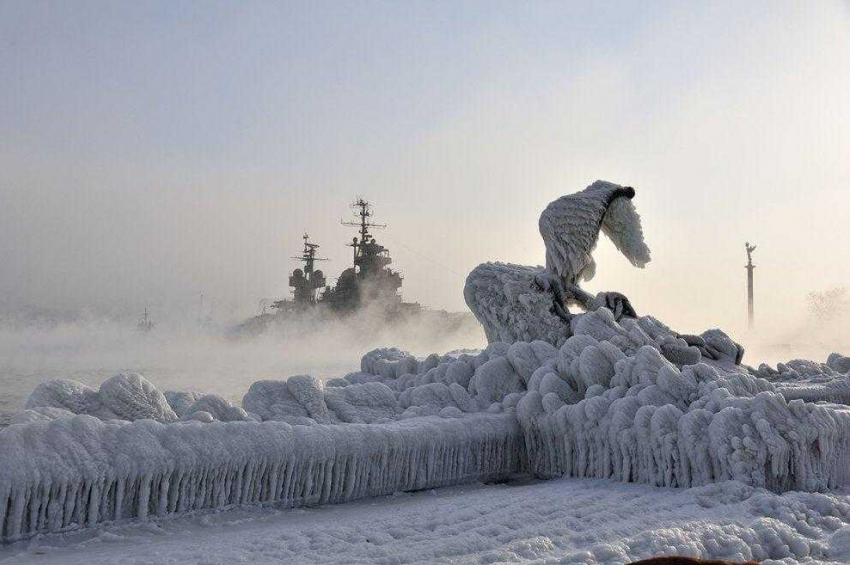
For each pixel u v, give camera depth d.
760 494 5.27
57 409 5.74
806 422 6.07
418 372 10.77
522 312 11.42
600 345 8.15
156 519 5.10
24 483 4.57
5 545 4.51
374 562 4.04
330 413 7.60
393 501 6.26
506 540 4.51
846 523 4.92
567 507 5.46
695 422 6.26
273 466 5.68
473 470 7.20
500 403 8.32
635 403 6.89
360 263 56.84
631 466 6.64
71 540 4.68
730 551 4.22
